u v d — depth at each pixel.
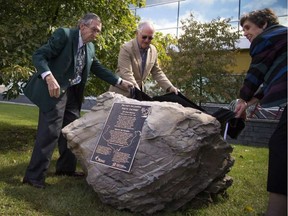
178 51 12.34
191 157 3.29
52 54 4.07
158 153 3.37
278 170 2.44
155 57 4.82
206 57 12.06
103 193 3.50
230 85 11.91
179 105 3.69
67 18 7.14
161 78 4.84
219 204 3.87
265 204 3.96
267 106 2.56
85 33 4.23
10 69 5.72
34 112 15.05
